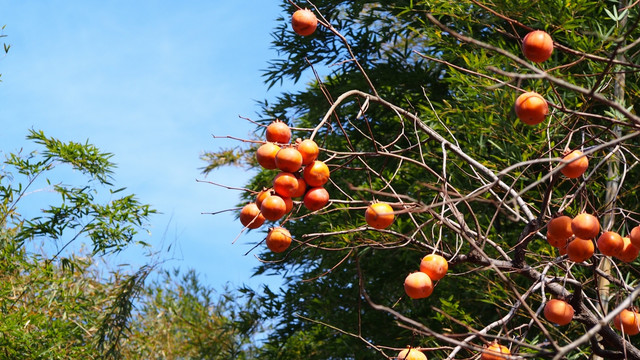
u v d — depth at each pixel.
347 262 7.16
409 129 6.48
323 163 2.60
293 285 7.98
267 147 2.61
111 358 6.89
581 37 4.19
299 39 7.83
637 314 2.73
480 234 2.86
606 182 4.66
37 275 6.60
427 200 5.64
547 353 2.09
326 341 8.02
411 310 6.76
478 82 4.59
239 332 8.77
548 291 3.04
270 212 2.49
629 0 4.37
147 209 6.77
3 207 6.47
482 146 4.69
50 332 6.33
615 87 4.20
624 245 2.62
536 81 4.36
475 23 5.23
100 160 6.61
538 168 4.84
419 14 7.12
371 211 2.57
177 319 10.30
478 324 4.62
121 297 7.08
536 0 4.25
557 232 2.58
